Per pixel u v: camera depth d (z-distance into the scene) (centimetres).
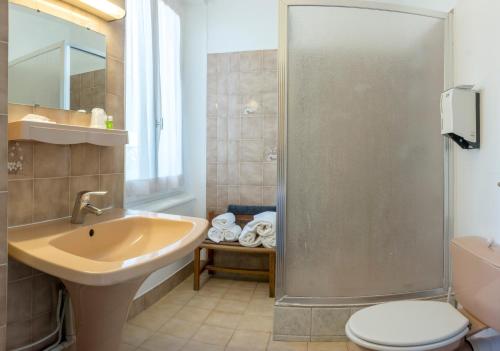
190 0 272
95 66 149
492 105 145
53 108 130
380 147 175
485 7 148
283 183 171
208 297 228
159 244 134
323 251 175
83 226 122
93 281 78
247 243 233
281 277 174
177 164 267
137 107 208
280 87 169
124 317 118
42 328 125
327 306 173
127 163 202
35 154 122
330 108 172
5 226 87
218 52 279
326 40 171
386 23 173
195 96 283
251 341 173
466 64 165
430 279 183
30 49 121
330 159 173
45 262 86
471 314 135
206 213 283
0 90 86
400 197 178
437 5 195
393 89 175
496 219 143
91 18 148
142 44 211
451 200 180
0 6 85
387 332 120
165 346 167
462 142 160
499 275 117
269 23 272
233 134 279
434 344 115
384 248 178
